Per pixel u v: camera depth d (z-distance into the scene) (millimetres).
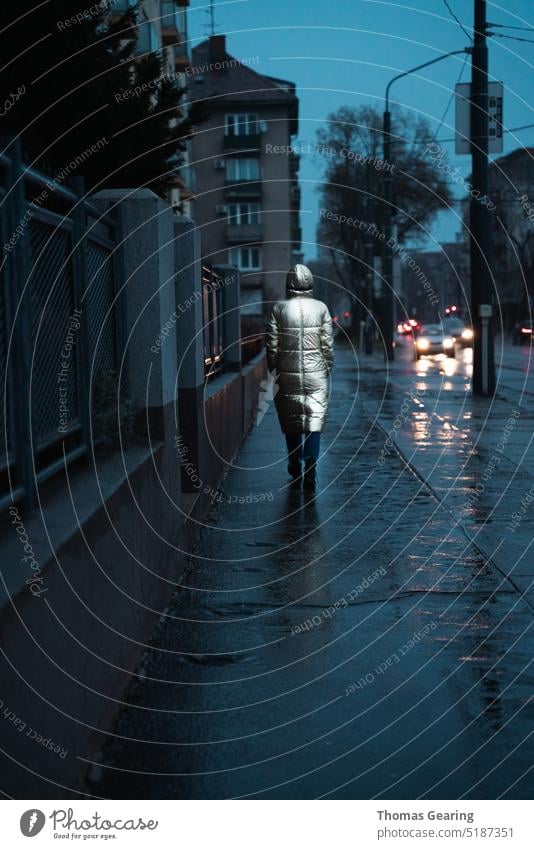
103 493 4652
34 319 4363
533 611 6352
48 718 3406
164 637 5879
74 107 8172
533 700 4812
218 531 8867
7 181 3904
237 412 14703
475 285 24172
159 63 9906
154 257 6668
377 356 54125
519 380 29828
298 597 6754
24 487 3994
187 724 4543
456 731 4461
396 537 8547
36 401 4379
